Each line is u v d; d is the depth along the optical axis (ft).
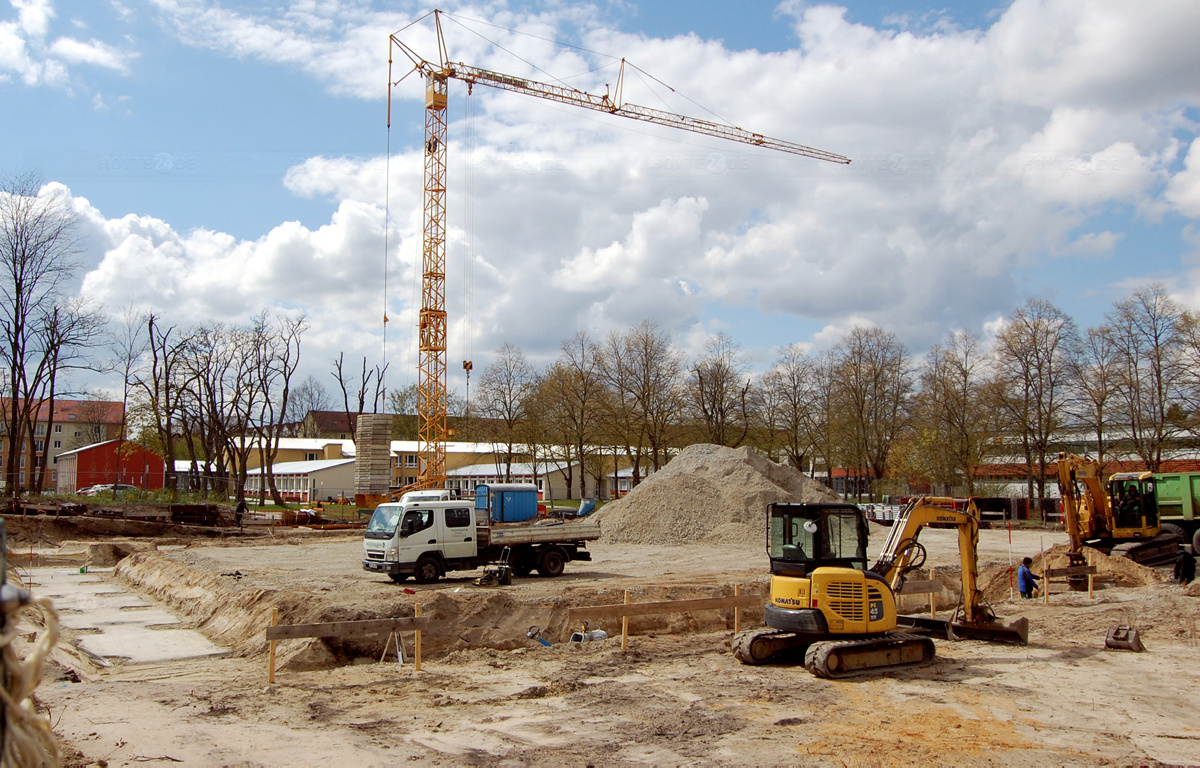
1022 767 30.35
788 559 48.49
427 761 30.17
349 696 40.32
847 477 248.52
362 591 68.23
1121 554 90.79
